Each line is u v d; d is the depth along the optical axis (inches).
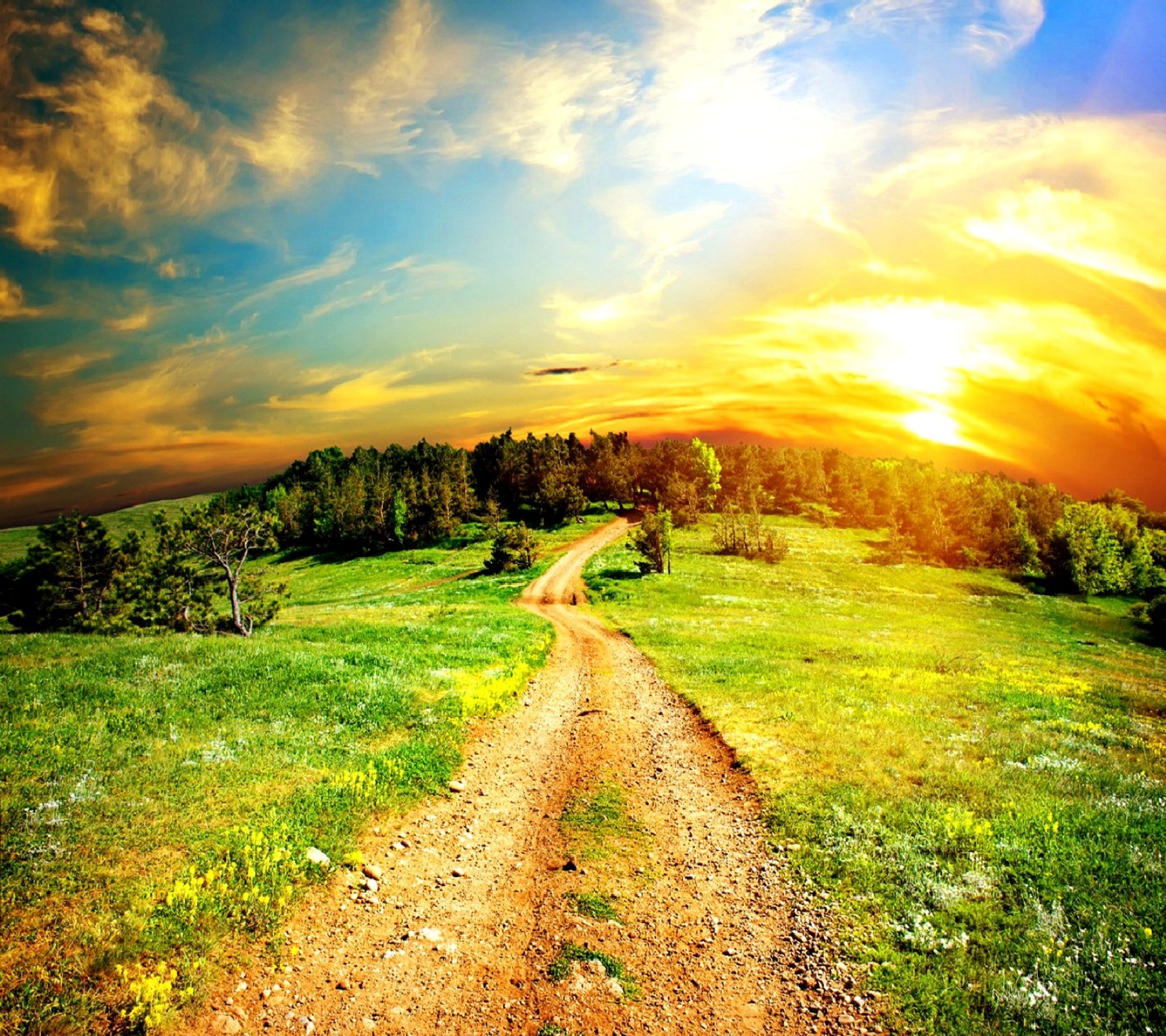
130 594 1702.8
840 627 1840.6
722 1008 316.2
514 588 2802.7
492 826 542.9
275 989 320.5
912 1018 298.7
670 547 3206.2
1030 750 673.6
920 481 4798.2
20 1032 264.8
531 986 332.2
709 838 509.7
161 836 434.3
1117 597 3486.7
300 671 855.7
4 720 595.8
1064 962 325.4
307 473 7347.4
